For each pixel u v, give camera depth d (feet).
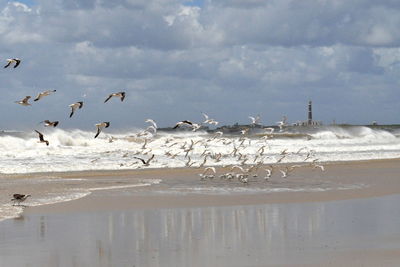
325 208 73.20
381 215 67.31
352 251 48.19
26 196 75.66
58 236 55.16
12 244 51.49
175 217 66.28
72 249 49.78
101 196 84.84
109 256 47.37
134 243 52.21
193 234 56.29
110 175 118.42
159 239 53.98
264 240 53.21
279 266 43.70
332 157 172.24
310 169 134.31
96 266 44.37
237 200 81.00
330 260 45.24
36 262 45.32
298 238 53.88
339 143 237.45
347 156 176.04
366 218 65.05
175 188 96.32
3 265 44.39
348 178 114.62
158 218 65.57
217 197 84.38
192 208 73.36
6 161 137.90
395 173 125.59
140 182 105.60
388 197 84.48
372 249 48.88
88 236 55.26
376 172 127.75
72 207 73.72
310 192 90.89
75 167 131.44
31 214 68.03
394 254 47.06
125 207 73.97
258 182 106.73
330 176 118.62
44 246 50.83
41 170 126.11
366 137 293.23
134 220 64.18
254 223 62.18
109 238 54.34
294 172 127.34
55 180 107.96
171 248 50.21
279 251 48.62
